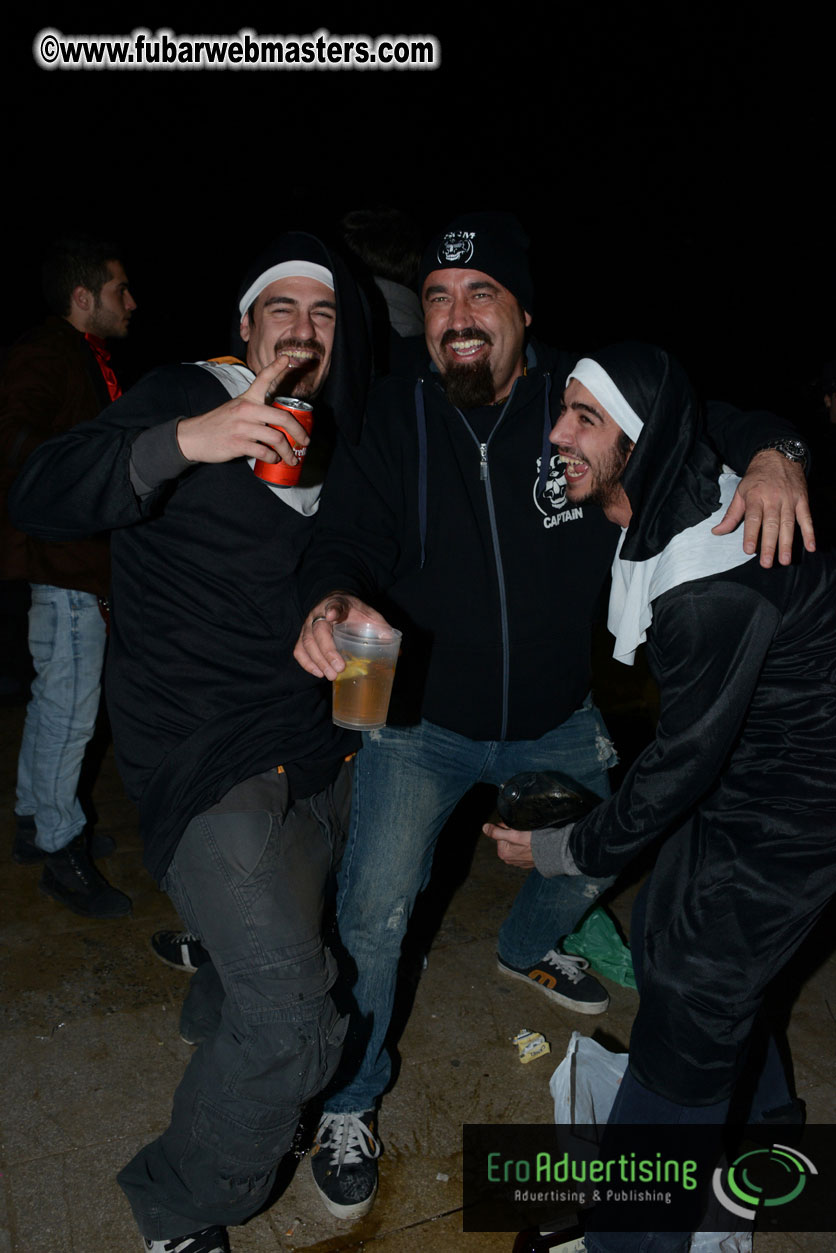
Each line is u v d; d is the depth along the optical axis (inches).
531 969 121.3
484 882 145.6
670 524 72.5
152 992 117.6
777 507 70.6
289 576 79.7
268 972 73.4
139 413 74.9
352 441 88.7
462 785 99.6
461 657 95.7
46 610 125.2
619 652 78.6
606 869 77.7
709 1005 74.4
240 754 75.9
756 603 69.8
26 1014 112.3
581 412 75.7
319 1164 90.7
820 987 123.6
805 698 74.9
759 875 74.5
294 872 76.9
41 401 120.9
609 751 106.3
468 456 93.2
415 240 118.5
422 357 99.1
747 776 76.9
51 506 72.5
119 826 156.8
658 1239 77.6
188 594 77.0
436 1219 89.0
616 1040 113.5
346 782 91.7
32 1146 94.0
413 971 123.5
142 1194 78.6
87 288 128.7
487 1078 106.5
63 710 127.9
